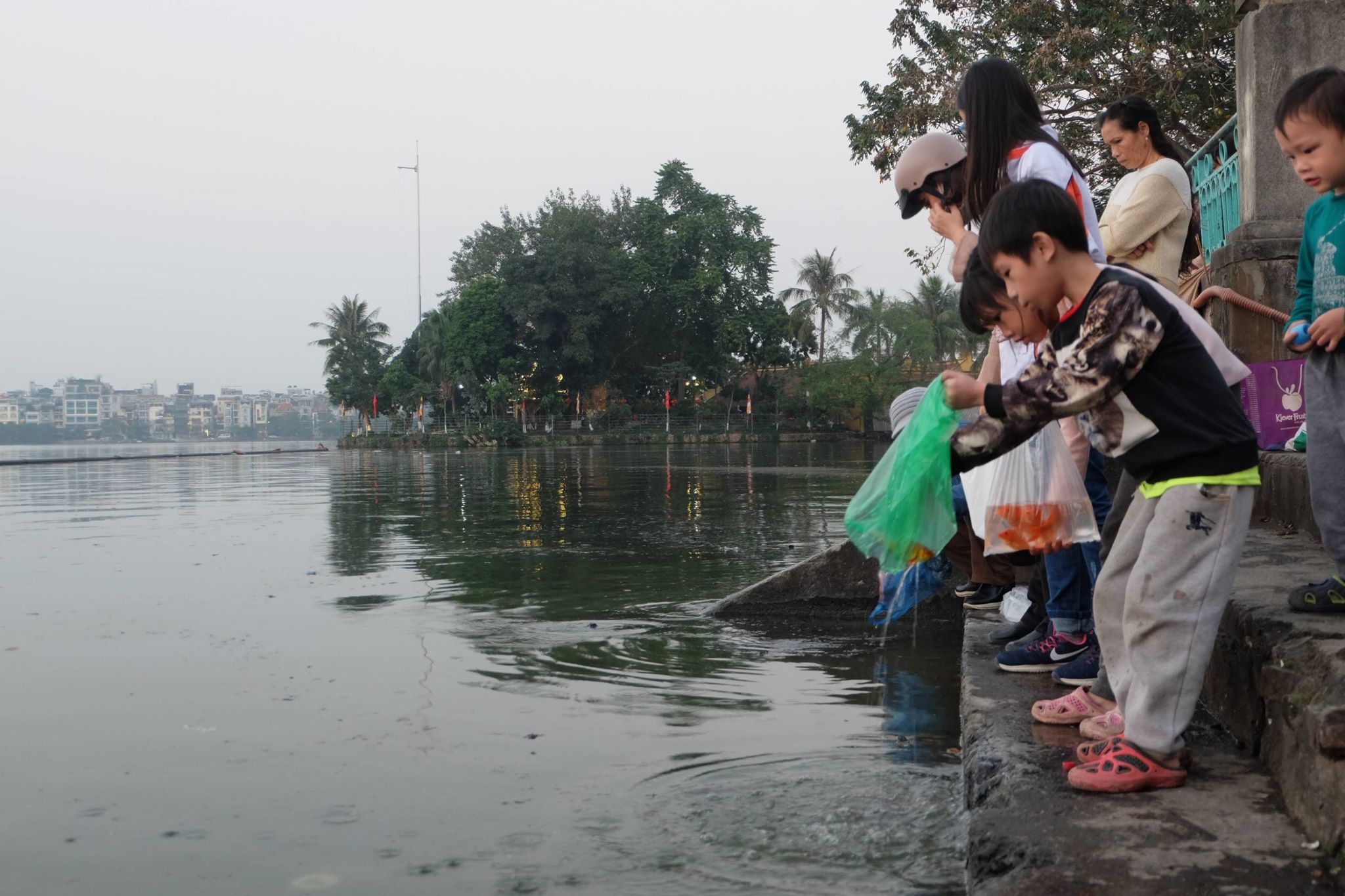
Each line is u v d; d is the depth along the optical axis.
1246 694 2.51
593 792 2.81
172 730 3.44
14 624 5.38
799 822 2.55
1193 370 2.10
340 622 5.46
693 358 61.47
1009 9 15.70
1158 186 3.66
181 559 8.07
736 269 60.47
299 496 16.09
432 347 61.91
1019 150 2.99
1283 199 5.23
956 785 2.81
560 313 56.62
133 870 2.31
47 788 2.86
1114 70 15.34
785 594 5.61
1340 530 2.69
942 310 60.41
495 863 2.33
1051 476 2.89
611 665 4.47
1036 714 2.74
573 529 10.42
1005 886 1.79
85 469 28.12
